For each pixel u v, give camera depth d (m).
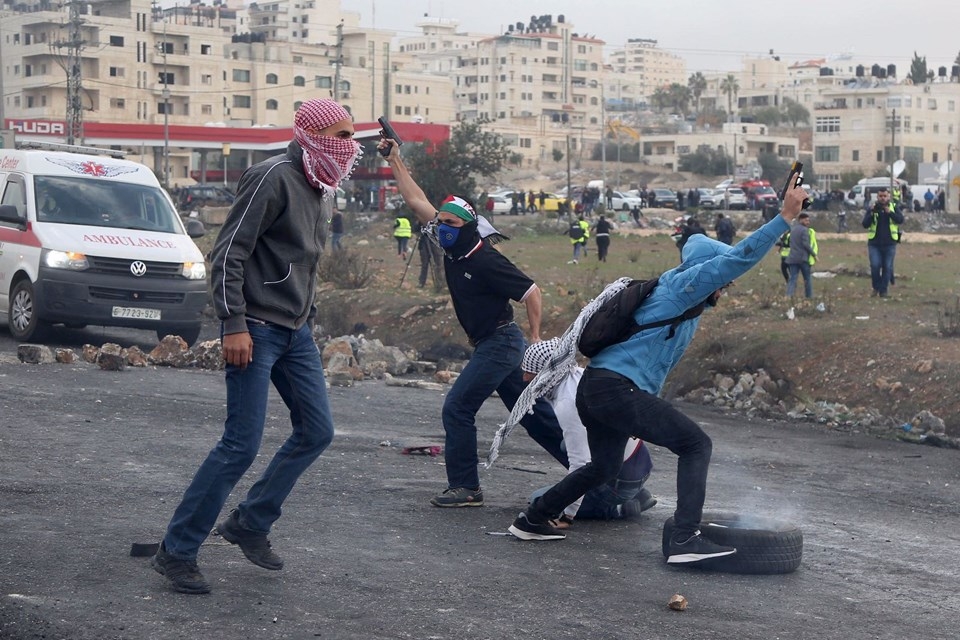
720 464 10.09
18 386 11.14
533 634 4.70
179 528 4.93
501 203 68.06
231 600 4.89
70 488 7.00
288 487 5.22
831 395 14.34
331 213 5.23
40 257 15.21
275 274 4.97
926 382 13.73
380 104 137.25
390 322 21.16
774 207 52.59
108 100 110.38
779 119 187.50
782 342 15.72
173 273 15.79
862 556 6.60
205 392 11.91
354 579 5.36
